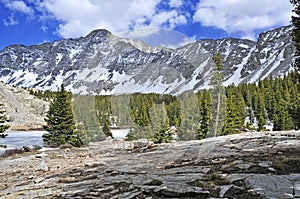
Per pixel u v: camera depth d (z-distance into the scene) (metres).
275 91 73.50
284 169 8.09
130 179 7.53
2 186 8.49
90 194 6.52
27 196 6.86
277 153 11.17
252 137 17.89
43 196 6.77
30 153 18.08
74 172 9.84
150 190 6.33
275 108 52.88
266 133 21.50
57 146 23.53
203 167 8.89
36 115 69.69
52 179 8.88
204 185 6.54
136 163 10.16
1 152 20.25
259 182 6.61
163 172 8.33
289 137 17.25
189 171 8.29
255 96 67.31
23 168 11.85
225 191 5.91
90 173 9.27
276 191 5.98
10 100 68.12
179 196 5.93
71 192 6.85
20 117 62.62
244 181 6.81
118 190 6.64
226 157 10.72
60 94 24.23
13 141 31.09
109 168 9.58
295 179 6.85
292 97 57.38
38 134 44.72
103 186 7.12
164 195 6.06
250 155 10.95
